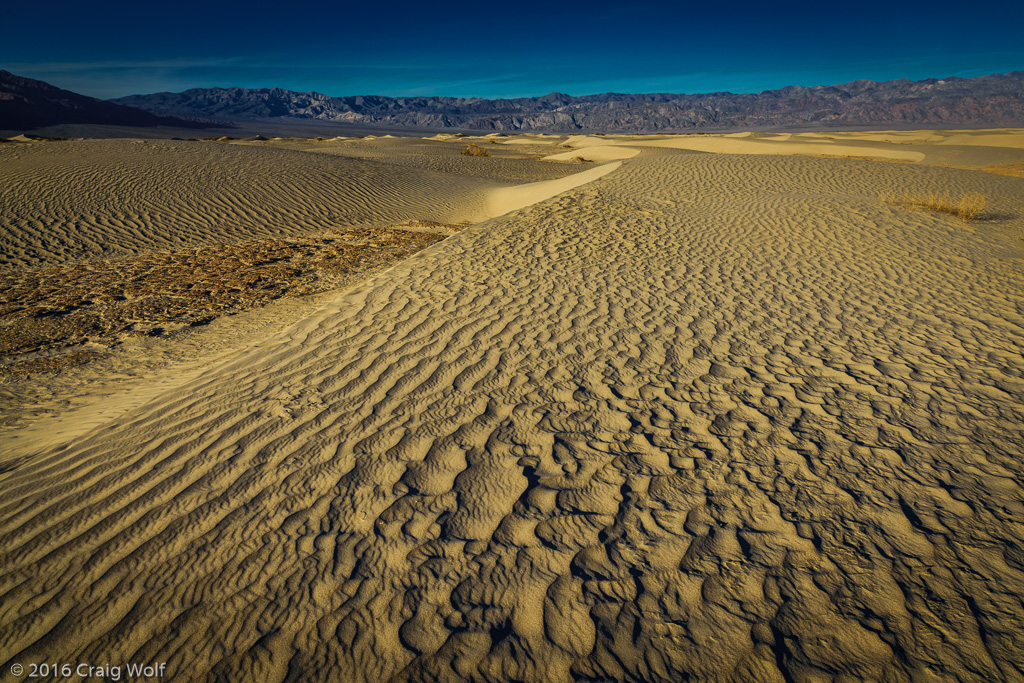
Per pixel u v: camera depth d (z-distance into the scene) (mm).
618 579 1990
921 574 2014
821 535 2225
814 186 14273
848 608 1859
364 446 2959
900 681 1594
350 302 5773
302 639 1740
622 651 1701
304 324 5211
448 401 3512
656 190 13328
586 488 2555
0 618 1854
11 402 4598
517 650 1705
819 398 3596
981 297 6078
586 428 3152
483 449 2910
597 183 14336
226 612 1850
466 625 1794
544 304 5512
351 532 2252
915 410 3434
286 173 17188
